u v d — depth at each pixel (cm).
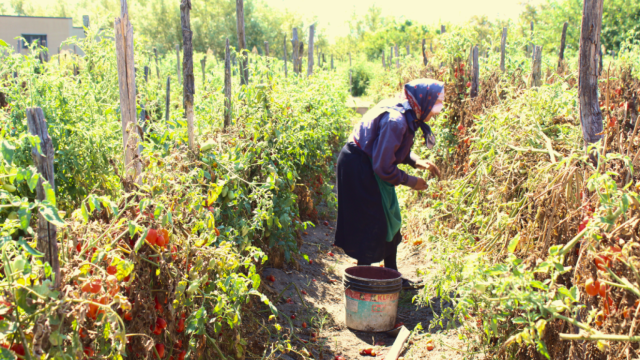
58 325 137
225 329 249
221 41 3619
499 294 185
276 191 381
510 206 255
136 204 188
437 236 318
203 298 221
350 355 296
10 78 320
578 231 196
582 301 191
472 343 251
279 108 410
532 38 843
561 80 290
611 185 159
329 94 750
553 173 220
